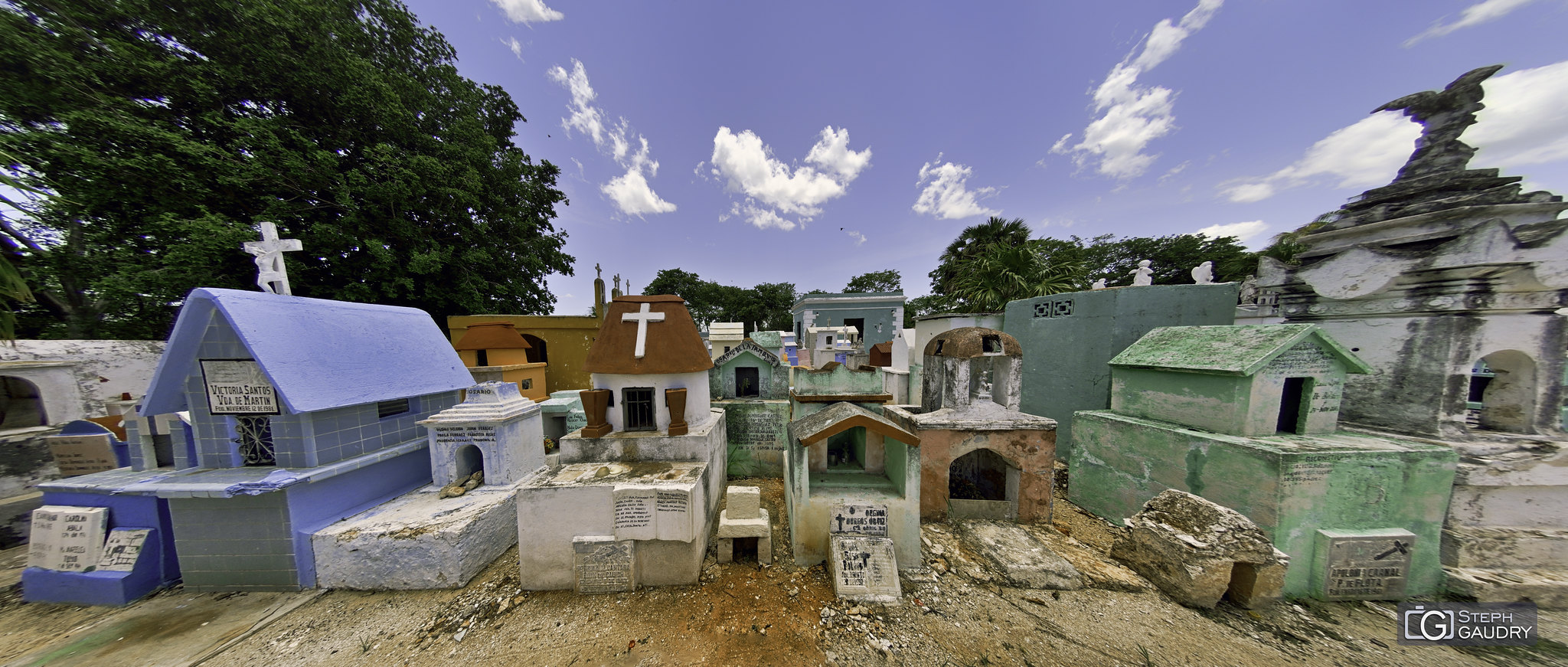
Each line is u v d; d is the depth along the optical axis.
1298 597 4.77
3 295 7.88
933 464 6.61
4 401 7.91
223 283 11.55
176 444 5.32
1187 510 4.92
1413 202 5.42
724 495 7.68
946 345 7.11
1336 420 5.46
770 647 4.15
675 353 6.34
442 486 6.35
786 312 40.19
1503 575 4.61
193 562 5.08
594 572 4.98
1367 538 4.65
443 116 16.05
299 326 5.64
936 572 5.32
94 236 11.52
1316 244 6.32
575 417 8.85
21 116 10.24
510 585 5.19
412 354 7.06
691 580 5.11
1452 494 4.83
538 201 20.47
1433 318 5.16
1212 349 5.80
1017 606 4.71
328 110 13.02
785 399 10.00
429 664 4.04
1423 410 5.23
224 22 11.38
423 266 13.24
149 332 12.94
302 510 5.16
